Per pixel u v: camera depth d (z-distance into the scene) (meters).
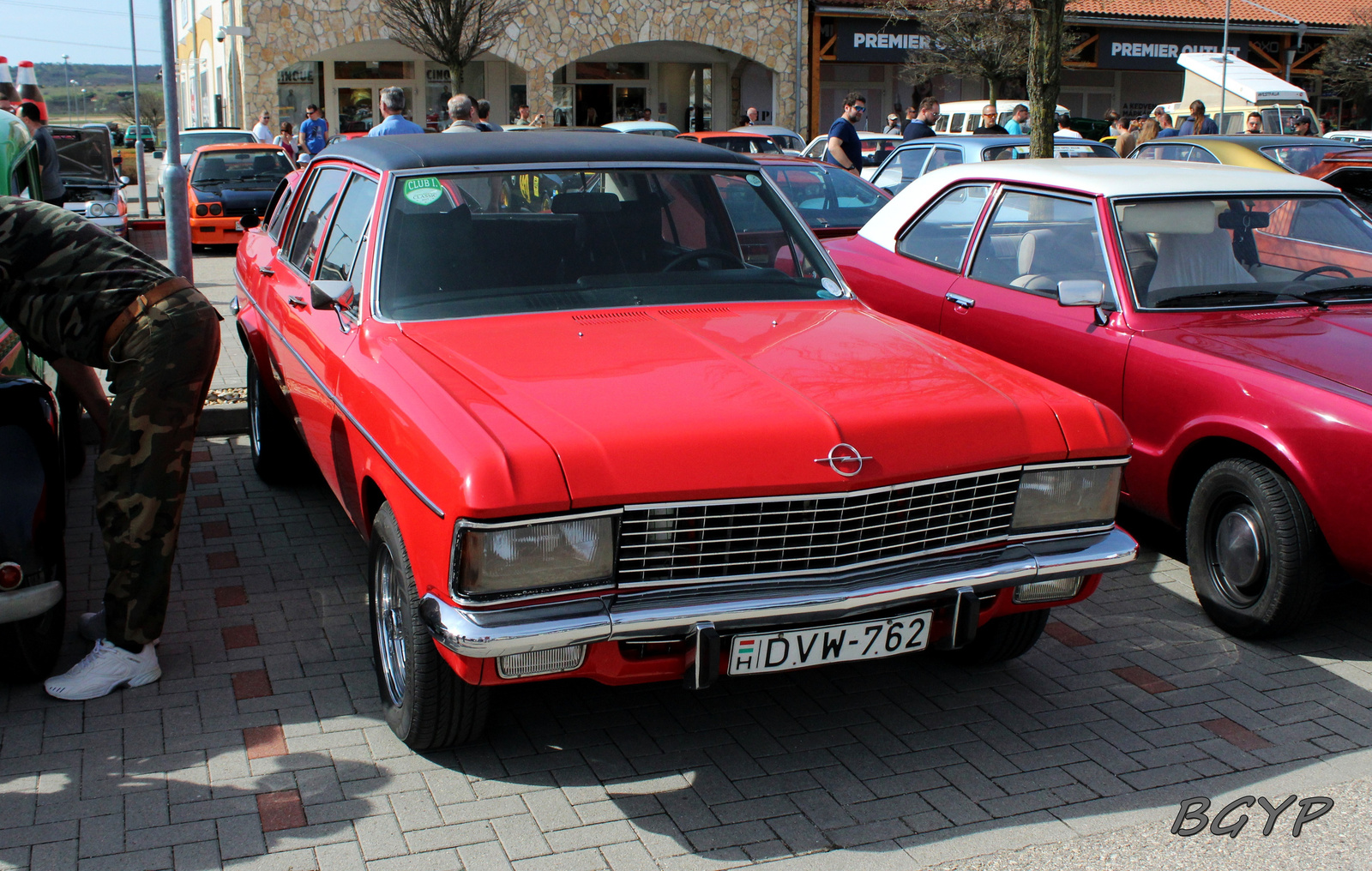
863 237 6.69
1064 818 3.22
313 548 5.16
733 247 4.38
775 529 3.03
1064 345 5.08
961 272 5.87
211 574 4.86
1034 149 9.70
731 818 3.20
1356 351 4.42
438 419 3.06
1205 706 3.87
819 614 3.05
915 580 3.14
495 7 23.16
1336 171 7.75
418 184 4.10
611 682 3.11
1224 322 4.82
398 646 3.47
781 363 3.49
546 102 26.67
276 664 4.07
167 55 7.88
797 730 3.69
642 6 26.97
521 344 3.61
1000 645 3.96
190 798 3.23
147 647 3.91
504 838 3.08
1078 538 3.40
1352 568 4.00
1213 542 4.49
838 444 3.03
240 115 24.80
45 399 3.93
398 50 26.69
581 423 3.01
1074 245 5.26
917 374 3.47
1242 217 5.26
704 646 2.96
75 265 3.69
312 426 4.38
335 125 27.39
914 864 3.00
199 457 6.52
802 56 28.55
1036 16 9.45
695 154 4.53
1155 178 5.38
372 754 3.49
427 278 3.94
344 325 4.00
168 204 8.04
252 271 5.70
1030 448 3.25
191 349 3.73
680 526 2.96
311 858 2.97
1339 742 3.64
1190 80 25.34
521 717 3.75
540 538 2.85
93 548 5.11
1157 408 4.62
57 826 3.09
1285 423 4.10
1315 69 34.75
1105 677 4.08
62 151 15.29
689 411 3.10
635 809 3.23
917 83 29.73
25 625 3.70
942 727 3.72
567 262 4.12
